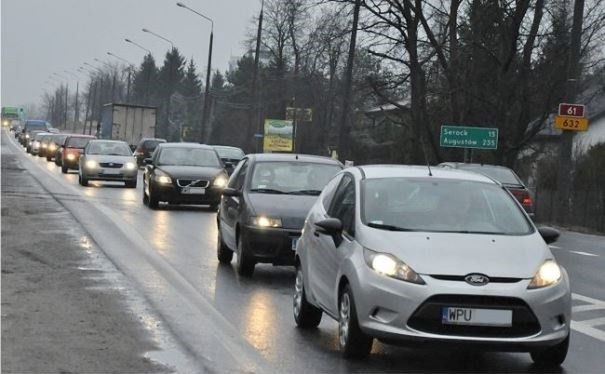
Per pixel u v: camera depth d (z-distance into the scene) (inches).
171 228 1256.8
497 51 2486.5
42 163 3494.1
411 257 470.3
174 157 1667.1
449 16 2504.9
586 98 2721.5
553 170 2368.4
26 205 1497.3
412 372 478.0
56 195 1784.0
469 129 2164.1
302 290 593.6
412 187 550.6
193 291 730.8
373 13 2463.1
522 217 536.7
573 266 1050.1
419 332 454.3
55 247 961.5
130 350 503.5
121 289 713.6
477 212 532.1
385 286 464.8
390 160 3405.5
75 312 608.4
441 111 2701.8
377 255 479.5
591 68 2463.1
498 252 478.3
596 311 709.9
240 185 909.2
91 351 495.8
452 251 474.9
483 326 454.6
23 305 623.8
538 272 469.7
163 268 854.5
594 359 522.9
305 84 5137.8
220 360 491.8
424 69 2645.2
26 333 534.0
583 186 2239.2
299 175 907.4
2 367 450.6
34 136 4630.9
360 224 514.6
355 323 484.7
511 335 457.1
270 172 903.1
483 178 577.3
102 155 2191.2
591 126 3833.7
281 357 504.7
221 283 780.6
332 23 2477.9
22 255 885.2
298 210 826.2
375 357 510.9
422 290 455.2
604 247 1337.4
